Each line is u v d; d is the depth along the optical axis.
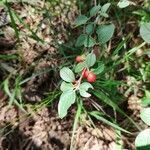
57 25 0.25
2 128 0.20
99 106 0.21
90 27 0.19
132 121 0.20
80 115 0.20
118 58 0.22
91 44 0.19
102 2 0.25
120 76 0.22
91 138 0.20
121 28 0.24
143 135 0.15
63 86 0.17
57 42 0.23
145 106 0.20
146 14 0.23
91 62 0.18
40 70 0.22
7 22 0.25
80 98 0.20
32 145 0.20
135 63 0.23
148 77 0.22
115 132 0.20
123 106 0.21
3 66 0.22
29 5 0.26
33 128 0.20
